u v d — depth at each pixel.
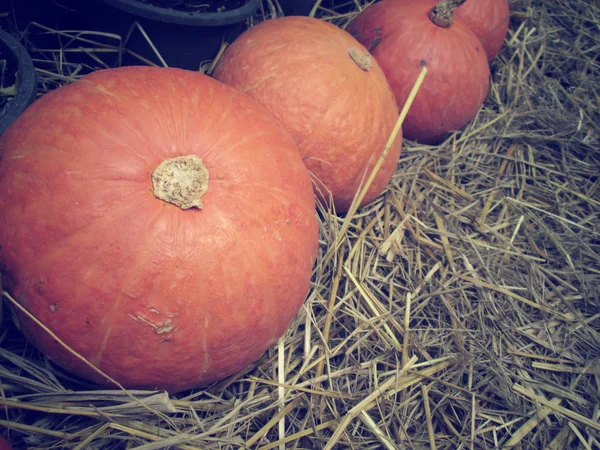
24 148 0.43
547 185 0.89
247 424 0.53
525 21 1.06
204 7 0.70
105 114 0.44
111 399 0.46
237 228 0.44
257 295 0.45
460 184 0.85
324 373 0.60
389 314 0.65
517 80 0.99
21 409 0.47
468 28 0.81
